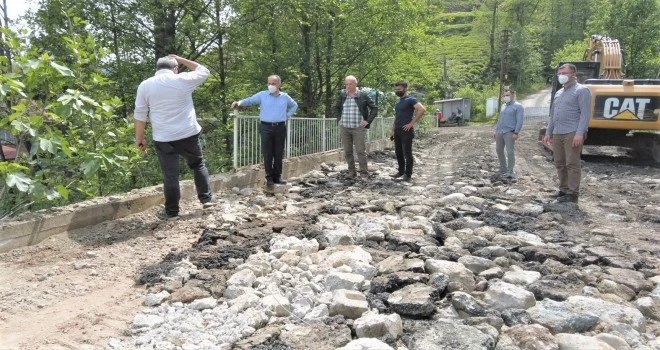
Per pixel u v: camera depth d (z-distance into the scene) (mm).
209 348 2746
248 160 8281
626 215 6188
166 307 3277
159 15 11297
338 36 15539
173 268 3977
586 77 13680
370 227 5125
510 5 73812
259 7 12227
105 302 3422
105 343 2857
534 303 3346
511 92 9086
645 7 30406
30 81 5605
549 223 5648
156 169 9641
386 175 9656
